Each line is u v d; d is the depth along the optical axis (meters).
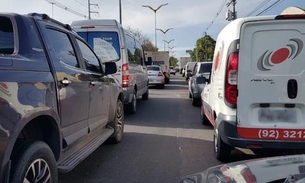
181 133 8.09
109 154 6.22
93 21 9.90
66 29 4.78
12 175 2.91
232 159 5.82
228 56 4.98
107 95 6.11
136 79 11.51
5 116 2.78
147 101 14.95
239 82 4.90
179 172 5.23
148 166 5.53
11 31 3.57
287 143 4.80
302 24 4.77
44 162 3.35
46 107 3.46
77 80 4.45
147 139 7.44
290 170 2.83
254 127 4.84
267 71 4.86
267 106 4.89
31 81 3.26
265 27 4.82
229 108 4.98
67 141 4.09
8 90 2.86
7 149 2.78
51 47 3.97
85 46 5.52
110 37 9.78
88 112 4.93
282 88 4.84
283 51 4.82
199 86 12.56
